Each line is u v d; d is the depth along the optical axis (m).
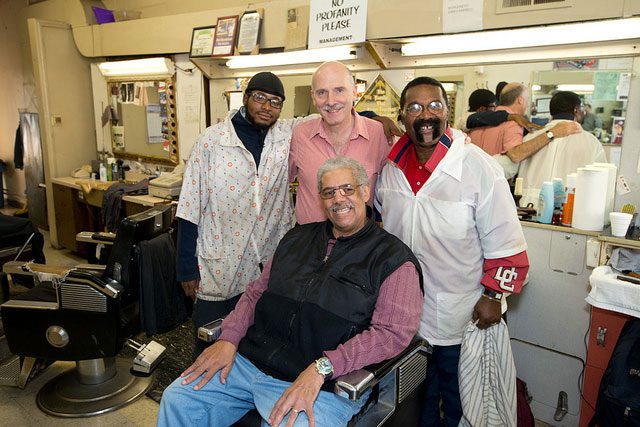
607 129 2.12
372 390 1.56
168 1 4.07
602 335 1.92
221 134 2.01
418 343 1.63
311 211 1.99
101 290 2.09
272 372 1.61
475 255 1.75
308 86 3.20
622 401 1.69
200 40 3.36
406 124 1.68
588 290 2.08
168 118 4.13
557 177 2.27
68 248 4.79
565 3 1.92
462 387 1.76
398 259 1.59
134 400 2.41
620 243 1.90
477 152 1.71
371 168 1.94
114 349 2.17
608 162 2.14
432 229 1.74
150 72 4.19
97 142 5.03
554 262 2.16
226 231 2.07
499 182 1.67
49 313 2.16
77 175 4.75
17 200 6.79
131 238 2.16
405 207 1.81
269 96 1.92
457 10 2.18
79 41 4.61
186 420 1.58
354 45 2.61
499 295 1.71
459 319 1.79
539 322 2.24
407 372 1.61
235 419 1.68
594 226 2.04
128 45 4.13
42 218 5.69
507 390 1.78
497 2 2.07
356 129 1.92
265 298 1.71
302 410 1.38
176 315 2.41
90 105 4.95
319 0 2.59
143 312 2.24
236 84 3.56
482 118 2.45
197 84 3.84
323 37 2.60
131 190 3.92
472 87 2.47
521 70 2.30
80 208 4.54
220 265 2.07
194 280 2.12
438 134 1.65
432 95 1.62
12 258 3.31
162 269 2.30
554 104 2.24
